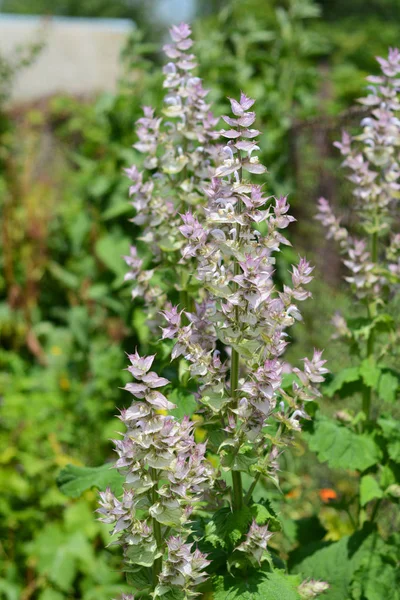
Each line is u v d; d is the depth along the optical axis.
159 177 1.43
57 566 1.84
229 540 1.27
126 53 2.71
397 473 1.51
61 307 3.29
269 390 1.20
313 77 3.02
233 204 1.23
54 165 3.59
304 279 1.24
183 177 1.43
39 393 2.32
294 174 2.60
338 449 1.47
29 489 1.93
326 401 1.84
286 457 1.95
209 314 1.26
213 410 1.24
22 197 3.39
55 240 3.33
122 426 2.17
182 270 1.41
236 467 1.24
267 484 1.68
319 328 2.25
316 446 1.47
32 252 3.26
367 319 1.54
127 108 2.59
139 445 1.16
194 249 1.22
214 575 1.27
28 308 3.10
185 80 1.41
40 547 1.86
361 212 1.53
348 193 2.22
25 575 1.88
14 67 3.75
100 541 1.95
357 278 1.52
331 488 1.94
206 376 1.24
